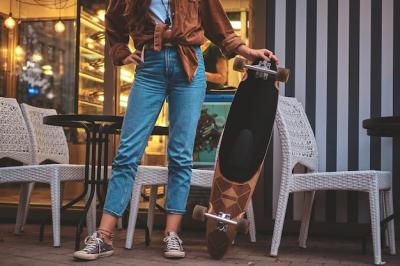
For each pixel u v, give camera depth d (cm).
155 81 273
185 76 271
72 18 731
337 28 387
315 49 389
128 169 273
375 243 277
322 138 387
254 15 397
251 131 278
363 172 282
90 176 336
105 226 271
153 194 332
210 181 301
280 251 316
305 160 337
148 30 271
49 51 752
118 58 281
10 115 366
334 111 386
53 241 311
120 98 480
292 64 392
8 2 713
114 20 282
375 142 379
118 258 271
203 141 408
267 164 392
